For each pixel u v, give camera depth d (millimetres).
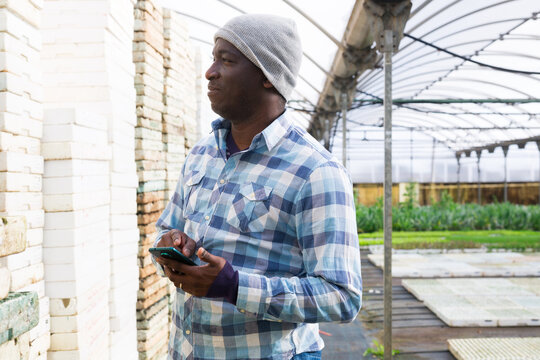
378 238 11906
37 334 1854
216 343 1252
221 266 1104
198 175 1416
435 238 11938
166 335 3445
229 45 1284
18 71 1720
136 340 2805
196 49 4914
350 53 6965
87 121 2123
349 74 8422
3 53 1625
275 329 1257
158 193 3328
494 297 6145
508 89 13266
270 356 1244
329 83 9719
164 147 3527
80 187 2049
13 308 1244
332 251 1193
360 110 17469
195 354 1278
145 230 3041
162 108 3424
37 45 1868
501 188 24391
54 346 1992
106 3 2453
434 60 10531
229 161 1331
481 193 24781
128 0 2805
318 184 1230
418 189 23625
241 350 1243
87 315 2115
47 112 1965
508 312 5406
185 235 1310
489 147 21609
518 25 7629
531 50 9016
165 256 1103
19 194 1748
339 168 1285
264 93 1318
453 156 25141
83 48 2473
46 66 2482
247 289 1115
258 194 1248
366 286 7211
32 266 1856
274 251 1247
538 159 24031
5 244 1305
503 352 4113
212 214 1297
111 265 2473
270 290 1130
